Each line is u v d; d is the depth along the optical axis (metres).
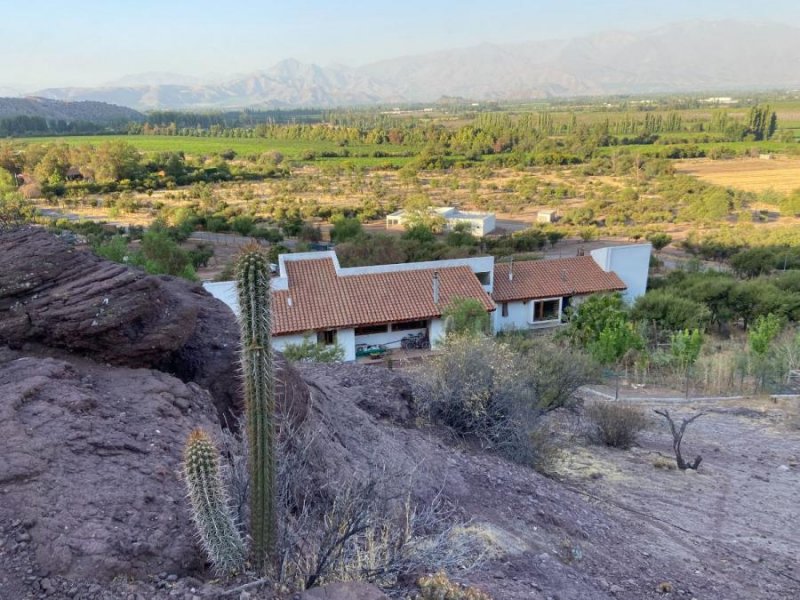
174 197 93.31
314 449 6.88
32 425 5.26
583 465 11.95
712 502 10.65
